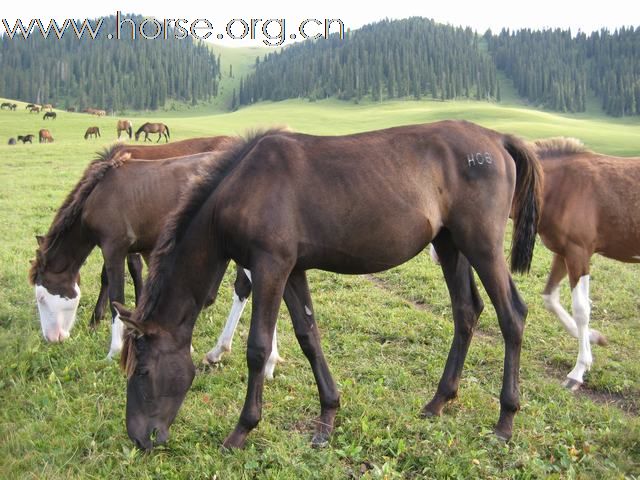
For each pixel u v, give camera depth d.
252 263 4.04
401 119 73.88
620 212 5.77
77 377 5.34
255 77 170.88
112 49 165.00
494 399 5.03
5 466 3.84
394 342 6.33
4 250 9.81
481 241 4.39
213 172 4.25
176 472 3.86
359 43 168.62
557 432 4.49
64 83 151.75
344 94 136.62
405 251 4.33
